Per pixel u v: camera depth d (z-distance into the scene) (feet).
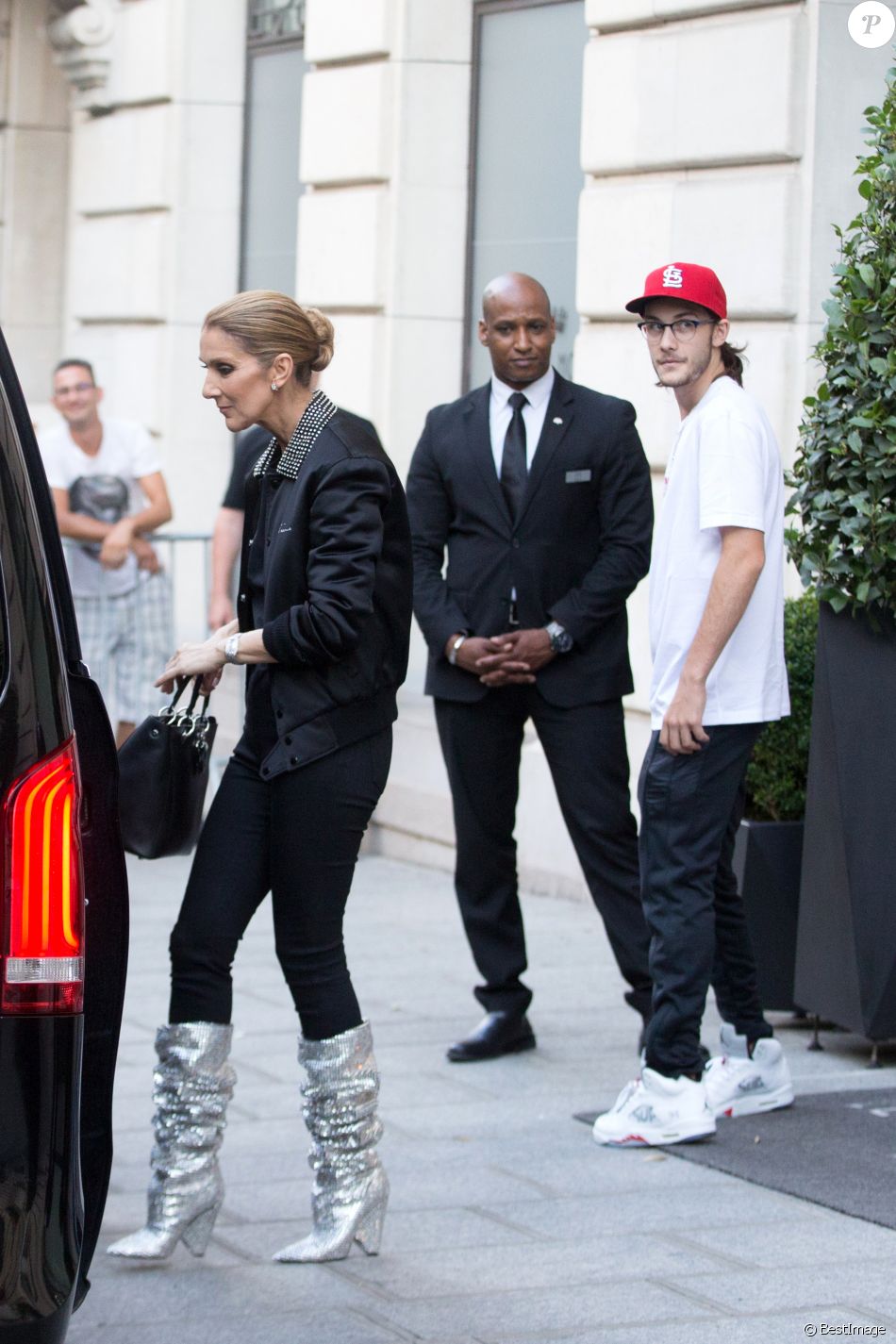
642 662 23.00
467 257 28.78
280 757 12.31
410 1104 16.31
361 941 22.72
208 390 12.34
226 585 24.29
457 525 17.81
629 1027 18.88
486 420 17.70
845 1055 17.58
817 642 16.85
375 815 28.35
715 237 21.83
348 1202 12.69
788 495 20.68
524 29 27.50
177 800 12.18
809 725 17.74
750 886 17.71
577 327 26.43
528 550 17.40
